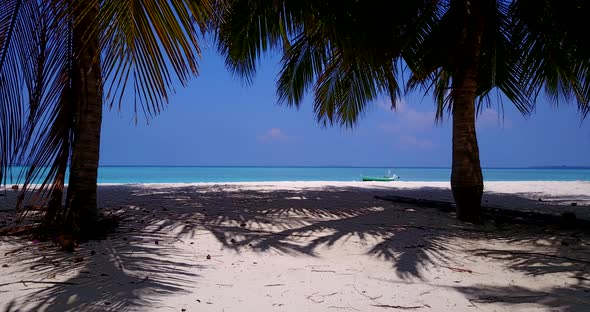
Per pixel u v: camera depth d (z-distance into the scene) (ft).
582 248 14.76
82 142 14.24
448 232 17.16
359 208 24.30
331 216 20.99
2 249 12.65
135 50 9.02
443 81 27.17
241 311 8.53
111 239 14.28
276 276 11.03
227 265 11.92
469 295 9.85
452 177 20.21
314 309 8.79
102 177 136.05
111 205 23.43
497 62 23.34
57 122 12.44
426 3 20.63
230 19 20.10
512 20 21.30
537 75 22.16
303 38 23.59
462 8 19.40
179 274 10.84
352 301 9.32
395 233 16.69
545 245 15.25
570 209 26.35
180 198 28.19
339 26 17.61
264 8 19.74
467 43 19.29
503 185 51.67
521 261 13.03
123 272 10.67
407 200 26.89
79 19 9.43
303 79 28.50
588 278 11.25
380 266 12.25
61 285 9.59
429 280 11.02
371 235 16.21
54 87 12.00
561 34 20.81
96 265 11.17
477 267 12.34
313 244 14.75
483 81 24.98
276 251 13.69
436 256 13.42
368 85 27.37
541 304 9.26
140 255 12.37
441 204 24.13
